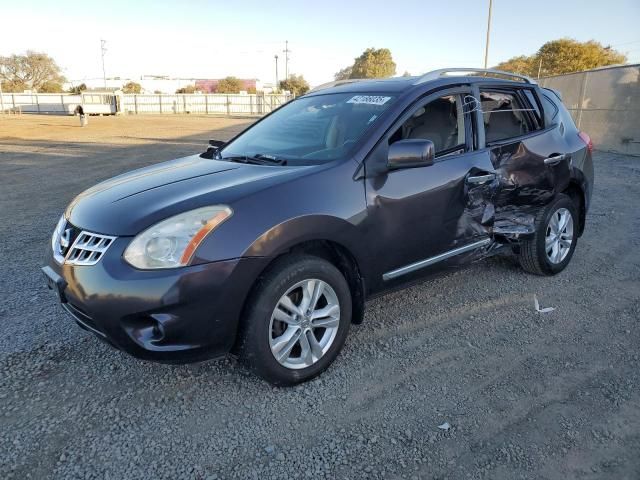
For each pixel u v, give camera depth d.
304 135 3.68
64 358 3.29
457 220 3.64
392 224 3.24
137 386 2.99
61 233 2.99
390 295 4.25
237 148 3.96
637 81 12.95
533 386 2.95
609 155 13.38
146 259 2.54
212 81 103.25
